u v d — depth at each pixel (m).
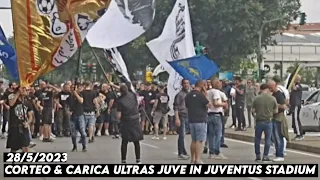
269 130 16.97
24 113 15.60
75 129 20.50
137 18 21.39
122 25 21.33
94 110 23.31
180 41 23.56
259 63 55.25
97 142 24.34
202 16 55.59
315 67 113.69
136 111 16.05
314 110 23.62
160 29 56.94
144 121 28.64
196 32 55.78
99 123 28.06
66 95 27.31
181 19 23.58
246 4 54.78
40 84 26.05
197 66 20.03
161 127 28.75
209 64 20.03
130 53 60.16
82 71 53.19
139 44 56.47
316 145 20.55
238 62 58.44
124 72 23.69
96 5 16.84
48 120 24.78
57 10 16.59
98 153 19.83
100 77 67.94
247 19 54.94
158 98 25.89
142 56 60.06
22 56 16.44
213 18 55.47
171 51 23.44
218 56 57.78
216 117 17.89
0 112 26.78
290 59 119.06
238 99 28.17
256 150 17.22
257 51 57.28
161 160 17.67
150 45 23.41
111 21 21.30
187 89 18.00
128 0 21.23
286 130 17.33
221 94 18.09
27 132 15.70
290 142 21.70
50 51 16.61
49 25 16.59
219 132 17.98
